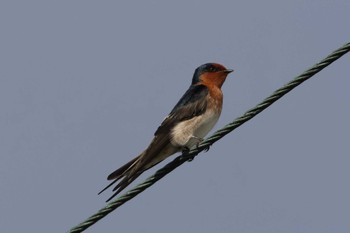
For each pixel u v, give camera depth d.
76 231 9.81
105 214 9.97
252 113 9.93
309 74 9.41
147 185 10.35
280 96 9.66
